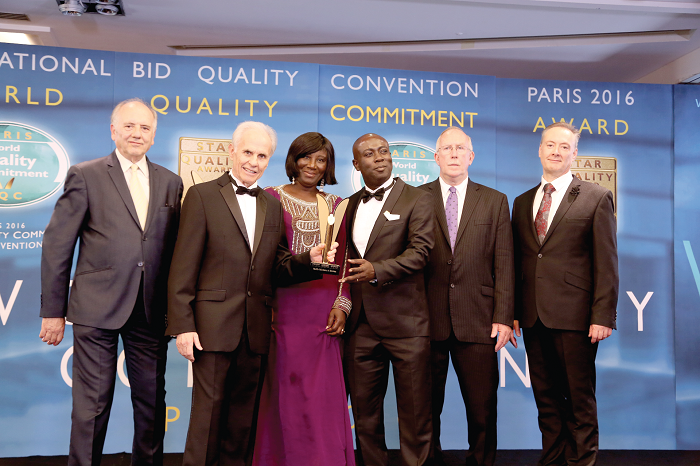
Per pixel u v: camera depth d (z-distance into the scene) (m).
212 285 2.60
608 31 4.37
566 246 3.07
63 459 3.45
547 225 3.16
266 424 2.79
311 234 2.84
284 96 3.81
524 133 4.01
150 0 3.86
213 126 3.74
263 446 2.78
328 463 2.74
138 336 2.77
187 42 4.63
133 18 4.16
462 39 4.55
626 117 4.07
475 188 3.22
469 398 3.07
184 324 2.52
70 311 2.72
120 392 3.57
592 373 3.07
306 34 4.45
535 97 4.03
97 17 4.13
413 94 3.93
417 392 2.76
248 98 3.78
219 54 4.78
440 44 4.62
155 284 2.76
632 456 3.74
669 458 3.71
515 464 3.50
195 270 2.59
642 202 4.03
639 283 3.98
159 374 2.80
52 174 3.58
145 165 2.91
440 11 4.02
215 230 2.61
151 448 2.79
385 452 2.85
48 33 4.37
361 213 2.90
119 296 2.68
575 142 3.23
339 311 2.79
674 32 4.39
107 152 3.64
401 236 2.81
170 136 3.70
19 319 3.51
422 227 2.82
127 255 2.70
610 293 3.00
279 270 2.74
